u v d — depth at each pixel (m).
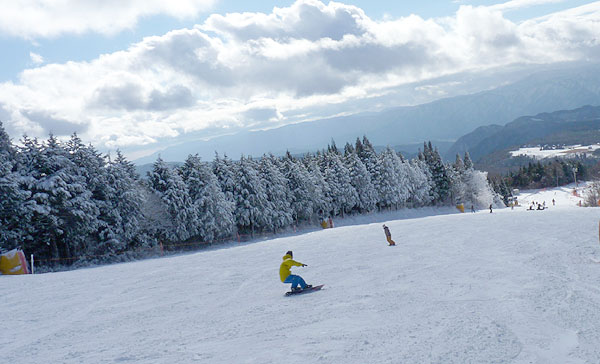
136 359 6.85
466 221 33.06
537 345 5.71
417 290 10.35
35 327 10.24
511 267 12.29
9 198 35.28
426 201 97.94
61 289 16.47
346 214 82.31
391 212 86.25
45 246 40.62
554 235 19.23
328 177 76.00
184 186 50.41
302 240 30.88
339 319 8.27
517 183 199.75
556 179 192.00
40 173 40.19
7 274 27.16
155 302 12.46
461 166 106.81
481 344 5.88
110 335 8.88
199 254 29.73
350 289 11.52
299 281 11.88
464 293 9.47
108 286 16.47
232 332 8.18
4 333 9.76
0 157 36.62
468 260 14.46
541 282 9.86
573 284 9.41
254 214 57.12
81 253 44.00
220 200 51.75
